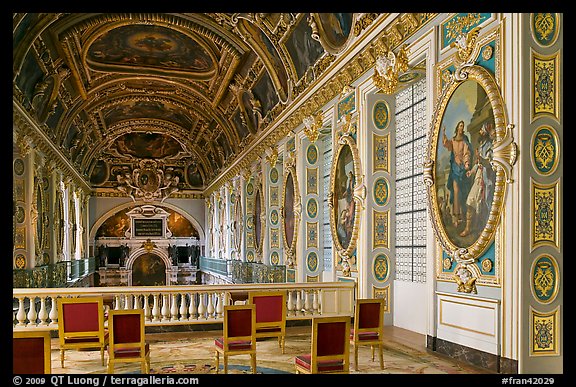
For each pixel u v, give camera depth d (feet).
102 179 143.64
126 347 25.14
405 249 39.06
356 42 39.73
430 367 26.21
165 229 148.66
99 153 131.13
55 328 36.70
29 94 60.18
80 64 69.10
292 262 57.77
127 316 25.07
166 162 148.36
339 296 42.04
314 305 42.01
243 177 88.94
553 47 23.43
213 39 63.16
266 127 71.05
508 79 23.79
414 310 37.35
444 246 28.63
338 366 22.53
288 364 29.14
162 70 80.79
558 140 23.25
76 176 105.50
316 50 49.78
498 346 23.97
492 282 24.61
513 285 22.91
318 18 44.93
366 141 40.60
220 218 119.65
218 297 40.96
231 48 63.77
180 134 125.18
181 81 84.12
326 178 56.39
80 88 75.92
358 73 41.70
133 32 67.10
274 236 72.13
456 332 27.63
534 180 22.85
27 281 57.57
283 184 63.82
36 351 19.74
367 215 40.06
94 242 142.61
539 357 22.41
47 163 74.28
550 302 22.77
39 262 66.95
